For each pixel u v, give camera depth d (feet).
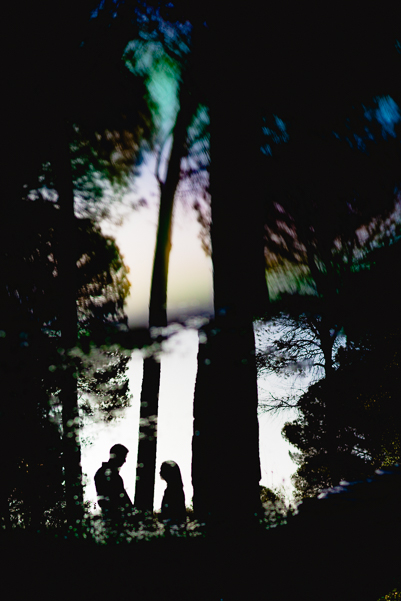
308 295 31.32
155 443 28.27
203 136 36.83
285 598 7.71
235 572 8.18
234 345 22.06
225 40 24.45
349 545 8.29
